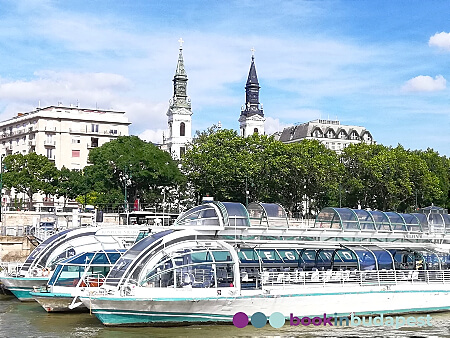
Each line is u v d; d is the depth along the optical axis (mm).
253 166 96812
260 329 33812
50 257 45656
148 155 99125
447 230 47406
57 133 126938
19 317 37656
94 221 66062
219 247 34844
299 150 103062
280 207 41281
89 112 131250
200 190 101375
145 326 33000
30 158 103688
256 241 37438
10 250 63375
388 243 43281
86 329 33406
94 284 40000
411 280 40250
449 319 38500
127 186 100250
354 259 40344
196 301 32531
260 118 197875
